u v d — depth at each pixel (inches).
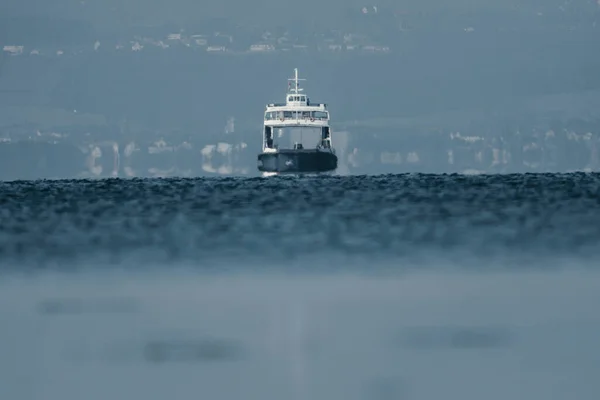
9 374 5374.0
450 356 5595.5
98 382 5246.1
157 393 5083.7
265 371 5364.2
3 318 6653.5
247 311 6840.6
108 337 6092.5
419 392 5049.2
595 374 5255.9
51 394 5083.7
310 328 6299.2
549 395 4972.9
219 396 5044.3
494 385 5123.0
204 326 6363.2
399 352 5693.9
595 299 7057.1
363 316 6648.6
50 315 6732.3
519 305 6914.4
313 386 5147.6
